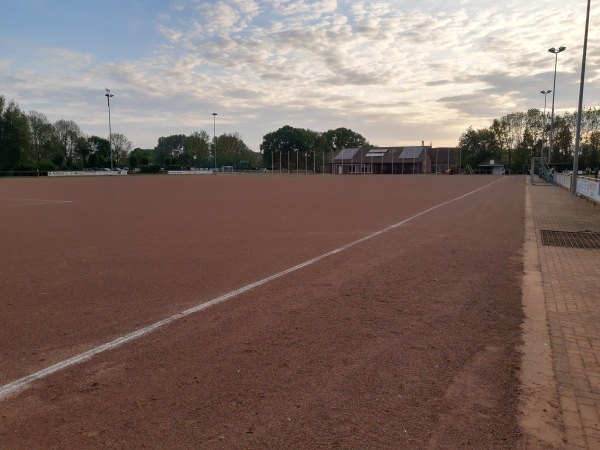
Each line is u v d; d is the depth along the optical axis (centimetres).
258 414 296
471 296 558
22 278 649
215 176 7325
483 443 266
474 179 5456
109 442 266
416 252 835
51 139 9131
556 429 281
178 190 2981
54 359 380
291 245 905
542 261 764
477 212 1555
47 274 673
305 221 1289
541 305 524
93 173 7362
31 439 269
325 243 927
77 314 493
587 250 867
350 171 10338
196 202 1981
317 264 734
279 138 12794
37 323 466
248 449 259
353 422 287
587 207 1773
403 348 402
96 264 738
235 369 361
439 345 409
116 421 288
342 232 1077
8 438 270
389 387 332
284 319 476
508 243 936
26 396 320
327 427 281
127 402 311
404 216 1420
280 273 673
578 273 680
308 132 13250
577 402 313
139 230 1120
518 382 340
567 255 818
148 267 716
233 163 12450
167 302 534
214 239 980
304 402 310
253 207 1734
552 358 383
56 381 342
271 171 10581
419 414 296
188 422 286
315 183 4256
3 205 1850
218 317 482
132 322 468
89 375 351
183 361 375
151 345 409
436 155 10762
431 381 341
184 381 341
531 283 621
